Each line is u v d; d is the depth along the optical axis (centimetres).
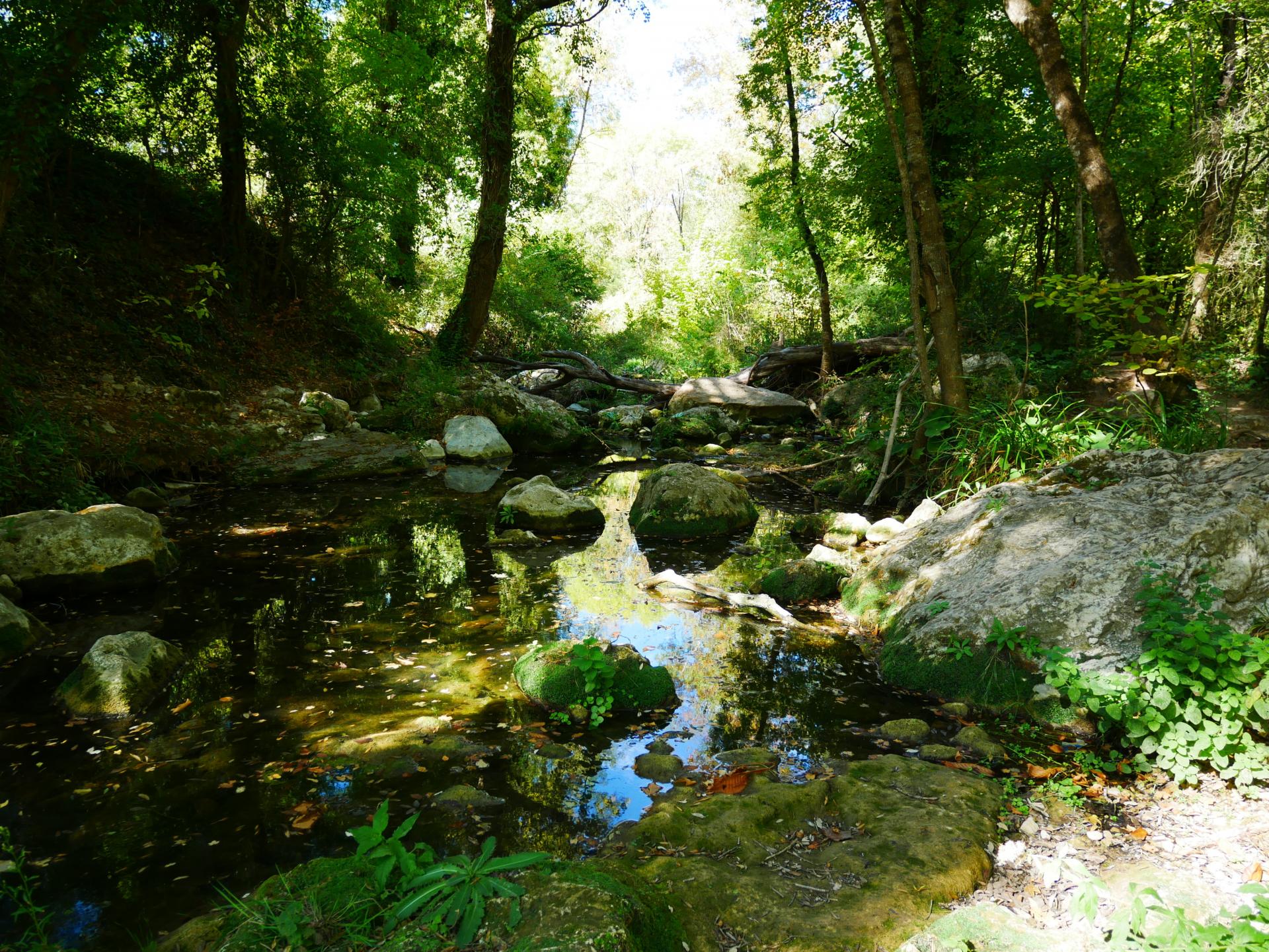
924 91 1219
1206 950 203
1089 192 804
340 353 1480
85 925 250
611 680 411
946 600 471
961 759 357
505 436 1309
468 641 504
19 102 730
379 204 1437
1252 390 1198
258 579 623
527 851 285
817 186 1346
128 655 427
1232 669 345
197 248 1340
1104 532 454
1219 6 1203
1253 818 297
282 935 203
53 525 579
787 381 1714
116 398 956
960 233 1203
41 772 344
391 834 297
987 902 246
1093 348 971
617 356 2641
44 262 1038
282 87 1312
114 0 786
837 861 269
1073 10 1177
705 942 225
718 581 636
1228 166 1224
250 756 358
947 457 779
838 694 431
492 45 1462
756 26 1424
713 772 347
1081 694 371
